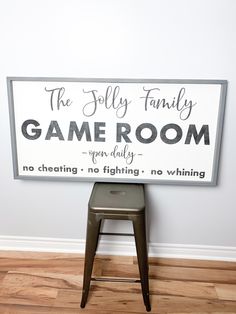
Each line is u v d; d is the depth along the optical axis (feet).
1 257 5.55
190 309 4.47
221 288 4.89
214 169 4.85
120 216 4.09
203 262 5.52
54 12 4.35
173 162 4.87
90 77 4.60
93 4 4.29
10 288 4.80
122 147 4.85
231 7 4.20
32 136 4.86
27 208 5.47
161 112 4.65
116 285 4.90
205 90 4.50
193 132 4.70
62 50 4.51
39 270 5.22
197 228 5.42
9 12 4.36
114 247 5.67
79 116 4.74
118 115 4.70
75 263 5.43
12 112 4.75
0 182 5.31
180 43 4.39
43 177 5.06
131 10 4.29
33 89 4.64
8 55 4.56
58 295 4.67
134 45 4.43
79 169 4.99
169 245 5.57
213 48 4.38
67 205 5.41
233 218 5.30
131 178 4.98
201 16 4.26
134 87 4.56
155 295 4.71
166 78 4.55
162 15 4.28
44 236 5.67
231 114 4.67
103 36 4.42
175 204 5.27
